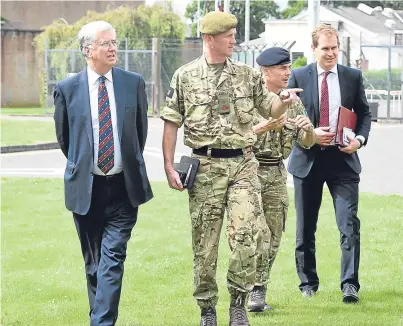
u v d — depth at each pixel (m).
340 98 8.66
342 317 8.10
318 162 8.69
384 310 8.38
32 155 24.52
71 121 7.25
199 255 7.48
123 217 7.33
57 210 14.78
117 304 7.20
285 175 8.23
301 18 64.88
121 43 48.03
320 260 10.69
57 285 9.70
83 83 7.24
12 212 14.59
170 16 49.91
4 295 9.22
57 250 11.62
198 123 7.34
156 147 25.75
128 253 11.28
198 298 7.56
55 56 42.22
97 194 7.28
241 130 7.34
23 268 10.59
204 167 7.35
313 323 7.89
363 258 10.83
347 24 67.25
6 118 39.19
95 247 7.50
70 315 8.41
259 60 8.03
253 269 7.32
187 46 43.41
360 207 14.70
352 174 8.67
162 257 11.05
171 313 8.38
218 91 7.31
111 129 7.21
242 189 7.32
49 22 61.38
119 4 61.06
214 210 7.37
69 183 7.29
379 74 42.31
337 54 8.62
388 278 9.76
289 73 8.05
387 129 32.22
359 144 8.59
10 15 61.19
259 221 7.36
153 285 9.62
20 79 52.47
